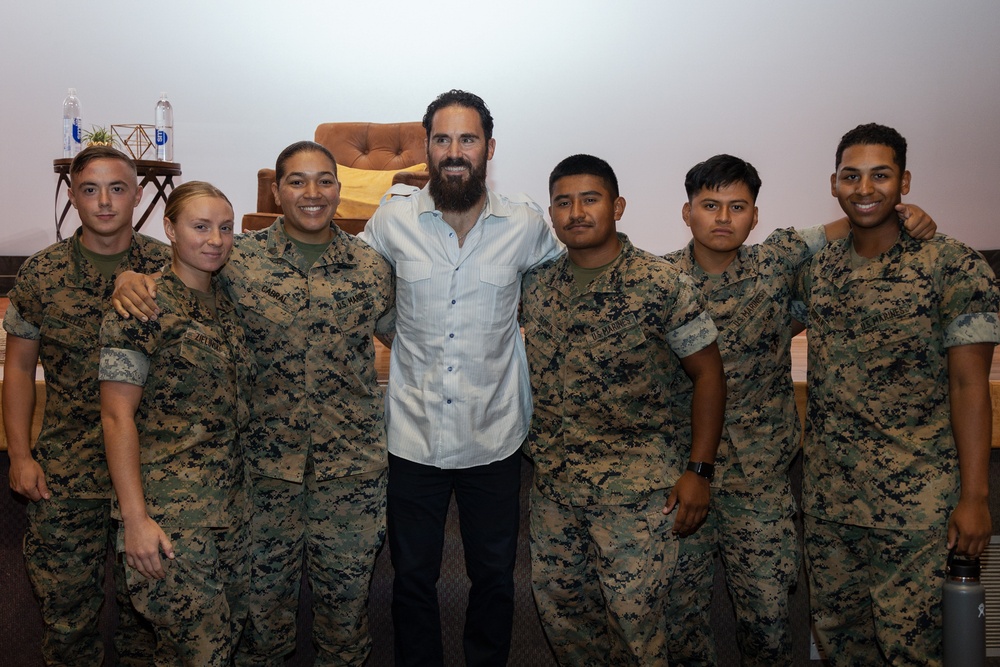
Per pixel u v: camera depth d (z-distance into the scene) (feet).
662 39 16.67
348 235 6.60
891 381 5.98
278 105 16.72
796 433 6.66
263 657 6.72
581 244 6.12
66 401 6.35
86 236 6.35
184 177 16.87
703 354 6.10
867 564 6.38
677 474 6.39
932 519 5.85
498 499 6.59
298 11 16.48
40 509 6.48
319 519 6.50
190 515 5.67
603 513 6.30
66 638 6.68
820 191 17.21
